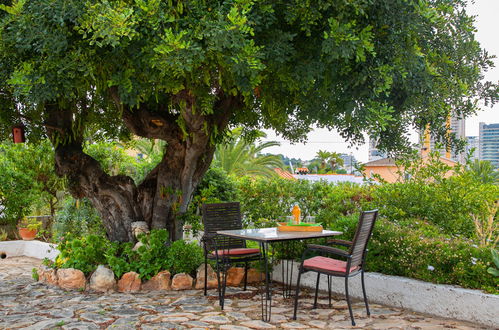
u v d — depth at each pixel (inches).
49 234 411.2
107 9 140.6
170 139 259.6
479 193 266.8
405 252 208.4
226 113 253.6
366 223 178.4
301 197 317.1
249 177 356.5
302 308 202.8
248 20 155.6
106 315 191.5
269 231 207.8
